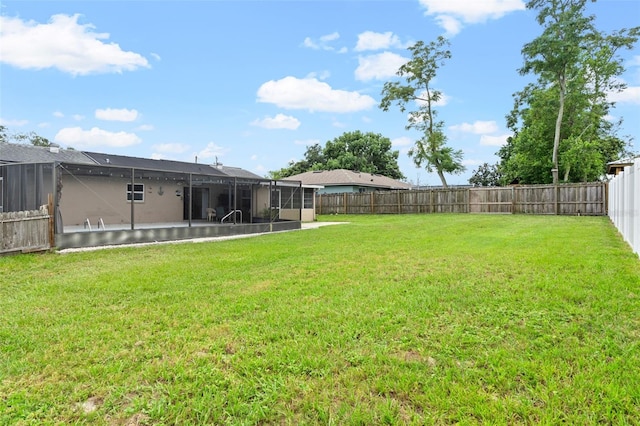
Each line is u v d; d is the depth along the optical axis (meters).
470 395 2.26
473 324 3.40
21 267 6.58
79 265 6.78
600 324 3.29
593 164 23.95
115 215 14.65
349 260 6.79
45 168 10.21
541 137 25.06
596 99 24.50
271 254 7.71
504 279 4.95
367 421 2.07
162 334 3.33
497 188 20.00
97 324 3.61
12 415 2.16
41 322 3.70
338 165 41.25
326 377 2.54
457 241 9.03
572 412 2.08
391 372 2.57
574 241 8.38
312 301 4.23
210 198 18.28
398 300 4.15
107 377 2.58
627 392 2.22
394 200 23.62
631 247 7.30
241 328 3.43
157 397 2.35
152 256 7.72
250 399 2.30
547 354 2.76
